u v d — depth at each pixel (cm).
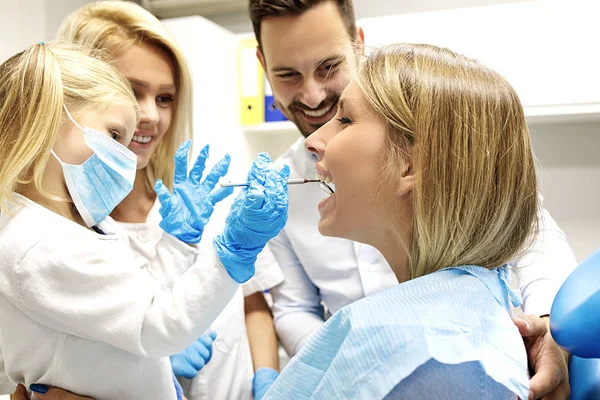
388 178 74
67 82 86
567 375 76
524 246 76
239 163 214
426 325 60
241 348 134
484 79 73
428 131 69
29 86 82
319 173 86
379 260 132
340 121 83
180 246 109
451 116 69
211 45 199
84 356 84
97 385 86
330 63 129
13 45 182
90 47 122
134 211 132
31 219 79
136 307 79
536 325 80
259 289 150
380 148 75
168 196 110
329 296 143
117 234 95
